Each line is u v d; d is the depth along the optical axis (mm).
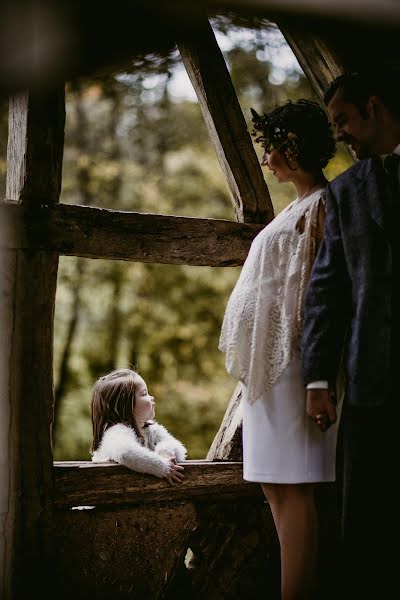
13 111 2582
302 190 2277
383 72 2029
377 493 1812
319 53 2938
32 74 2254
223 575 2730
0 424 2395
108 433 2656
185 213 8758
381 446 1803
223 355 9094
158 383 8992
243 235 2832
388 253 1789
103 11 2230
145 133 8508
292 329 2080
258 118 2301
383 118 1984
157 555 2625
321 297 1897
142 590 2598
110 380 2781
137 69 5031
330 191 1968
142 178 8648
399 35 2637
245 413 2201
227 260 2799
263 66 7266
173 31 2641
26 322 2443
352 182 1914
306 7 2369
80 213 2545
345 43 2850
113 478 2545
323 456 2105
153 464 2578
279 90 7527
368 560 1833
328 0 2334
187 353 9016
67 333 8711
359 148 2025
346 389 1891
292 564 2113
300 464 2072
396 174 1876
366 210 1842
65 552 2494
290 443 2078
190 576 2707
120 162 8586
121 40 2348
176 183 8719
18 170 2508
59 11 2148
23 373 2430
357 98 1997
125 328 8898
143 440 2766
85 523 2531
